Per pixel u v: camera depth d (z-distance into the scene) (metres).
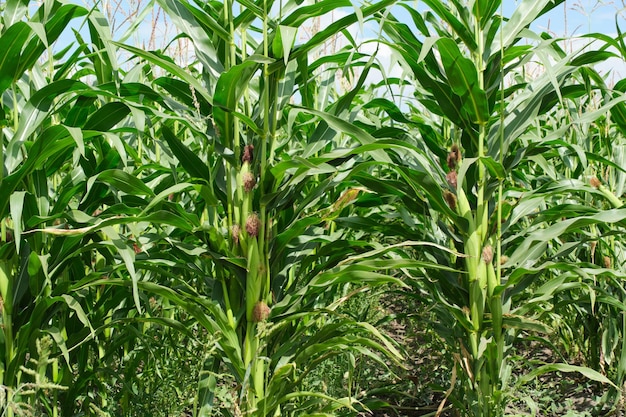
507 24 2.69
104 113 2.27
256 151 2.44
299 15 2.20
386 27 2.77
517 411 3.26
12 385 2.25
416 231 2.93
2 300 2.22
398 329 4.67
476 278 2.69
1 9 2.24
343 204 2.51
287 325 2.63
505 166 2.73
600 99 3.73
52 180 3.02
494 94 2.74
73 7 2.13
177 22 2.45
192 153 2.43
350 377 2.43
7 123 2.21
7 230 2.33
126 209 2.26
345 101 2.53
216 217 2.50
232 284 2.49
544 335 4.38
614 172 3.64
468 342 2.85
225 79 2.08
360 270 2.34
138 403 2.78
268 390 2.39
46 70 3.12
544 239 2.65
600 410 3.31
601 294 3.23
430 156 2.93
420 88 2.92
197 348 2.89
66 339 2.63
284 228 2.64
